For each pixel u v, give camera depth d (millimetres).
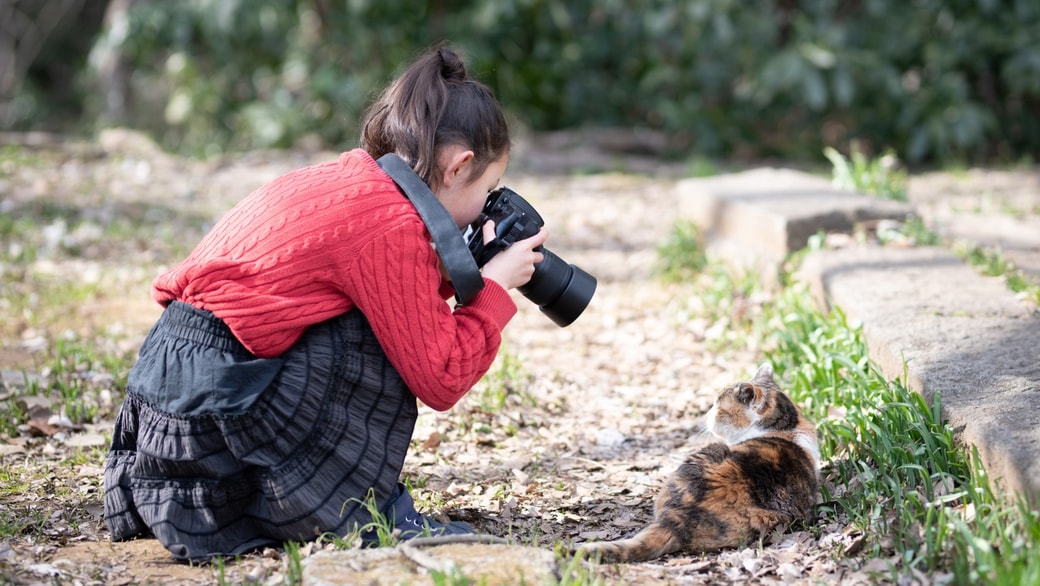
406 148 3453
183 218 9344
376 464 3461
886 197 8266
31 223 8617
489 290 3461
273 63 14484
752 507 3619
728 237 7629
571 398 5473
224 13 13242
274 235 3316
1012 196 9922
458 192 3523
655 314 6871
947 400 3920
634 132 14164
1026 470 3230
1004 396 3887
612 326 6695
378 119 3572
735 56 13164
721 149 13594
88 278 7512
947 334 4699
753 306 6410
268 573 3250
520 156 12594
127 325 6523
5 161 10820
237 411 3307
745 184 8359
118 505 3564
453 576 2953
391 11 13469
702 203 8148
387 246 3287
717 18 12500
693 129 13492
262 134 13758
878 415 4109
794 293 6117
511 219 3547
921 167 12836
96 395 5227
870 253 6387
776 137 13734
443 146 3432
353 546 3318
